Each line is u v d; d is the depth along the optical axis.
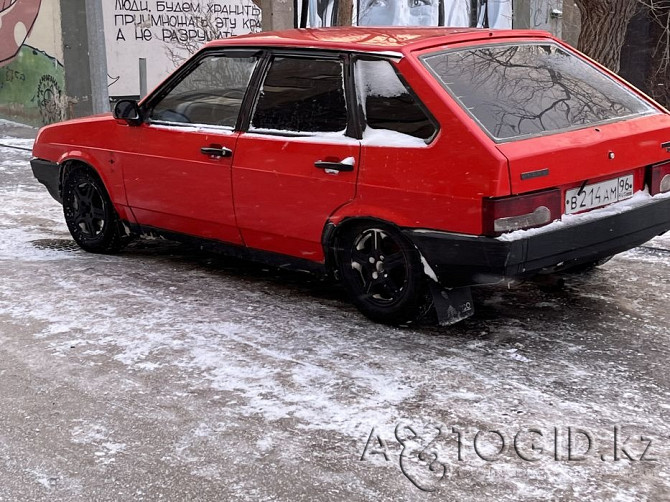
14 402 3.98
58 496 3.18
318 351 4.58
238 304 5.41
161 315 5.18
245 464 3.40
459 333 4.86
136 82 15.05
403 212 4.57
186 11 15.42
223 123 5.53
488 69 4.83
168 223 5.99
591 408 3.87
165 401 3.98
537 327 4.95
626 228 4.73
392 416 3.80
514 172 4.20
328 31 5.47
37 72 15.23
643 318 5.11
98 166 6.32
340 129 4.88
